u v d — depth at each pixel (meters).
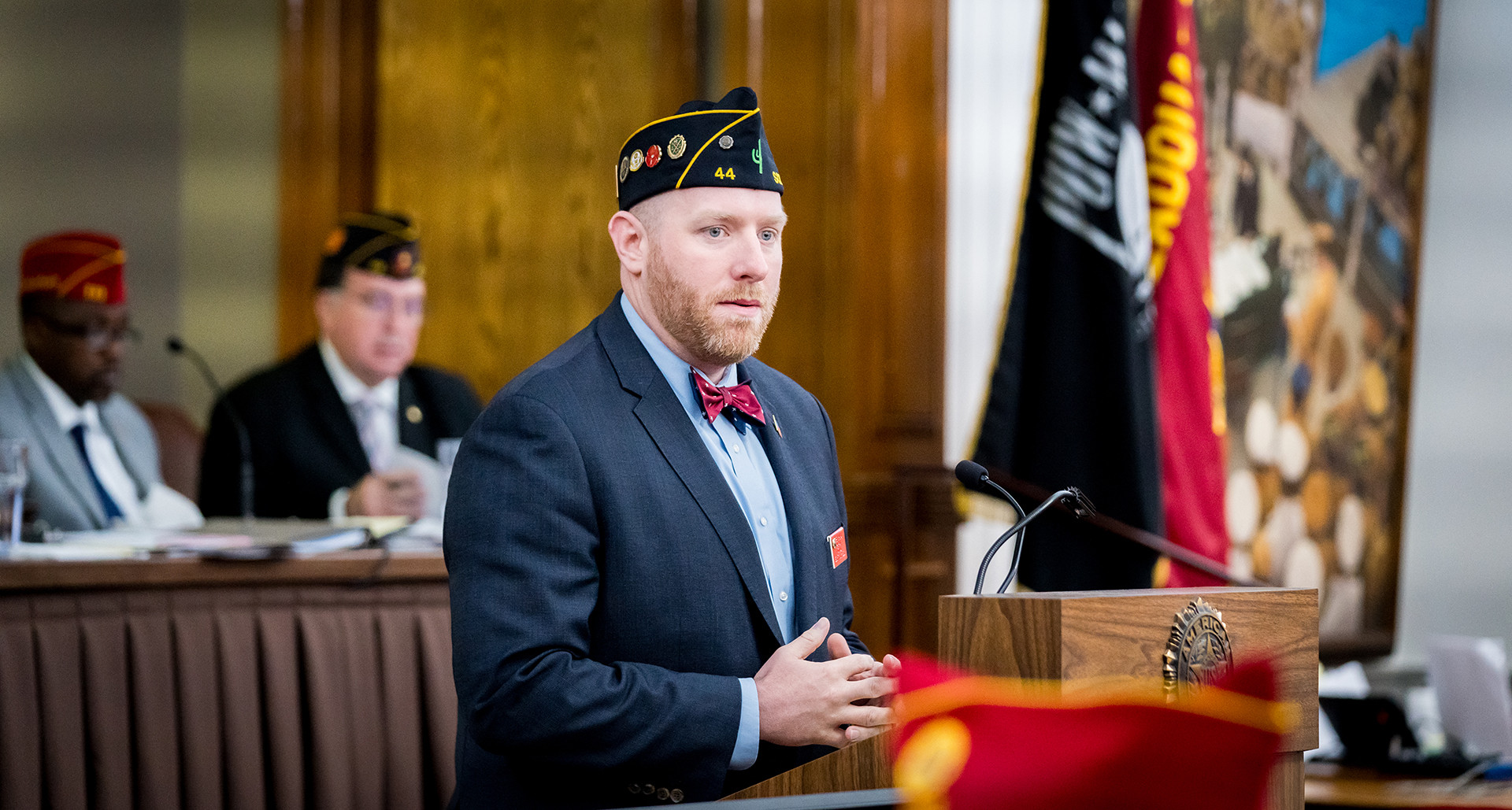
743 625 5.44
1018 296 10.50
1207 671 4.27
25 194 16.19
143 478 12.05
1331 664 15.86
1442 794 8.62
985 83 14.73
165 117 16.67
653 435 5.50
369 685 8.80
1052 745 2.75
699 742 4.96
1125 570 10.02
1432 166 16.55
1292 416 15.65
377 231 13.72
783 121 14.79
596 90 17.23
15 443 8.48
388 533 9.79
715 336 5.51
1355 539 16.02
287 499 13.39
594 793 5.20
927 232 14.54
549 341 17.16
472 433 5.49
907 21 14.63
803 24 14.80
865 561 14.20
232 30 16.77
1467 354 16.47
